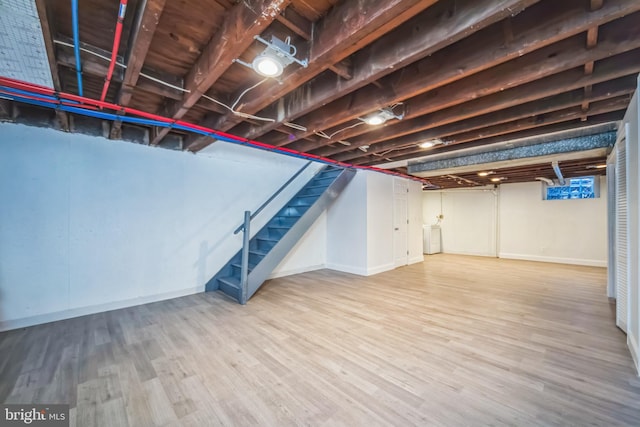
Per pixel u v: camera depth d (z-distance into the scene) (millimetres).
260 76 2191
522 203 7629
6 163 2754
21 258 2822
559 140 3451
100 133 3268
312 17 1604
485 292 4250
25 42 1497
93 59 1850
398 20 1370
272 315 3248
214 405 1718
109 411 1653
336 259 5848
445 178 6734
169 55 1963
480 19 1330
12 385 1885
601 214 6566
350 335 2719
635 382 1941
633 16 1500
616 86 2119
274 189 5008
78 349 2395
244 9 1428
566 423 1558
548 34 1467
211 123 3072
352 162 5027
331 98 2193
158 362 2203
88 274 3207
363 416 1625
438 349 2439
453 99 2238
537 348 2457
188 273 3996
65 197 3061
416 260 6918
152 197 3664
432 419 1600
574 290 4391
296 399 1776
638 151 2006
